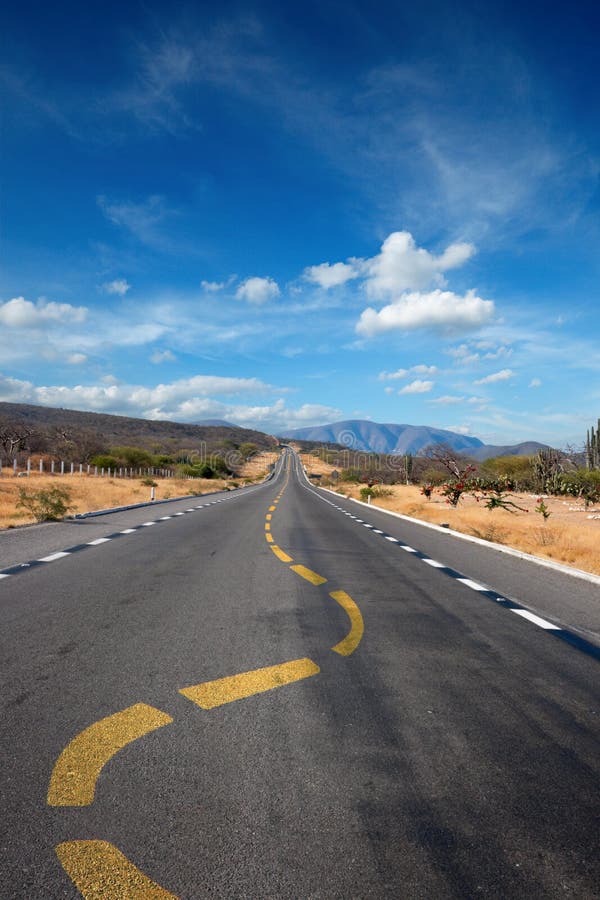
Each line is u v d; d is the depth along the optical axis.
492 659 5.13
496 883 2.18
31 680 4.28
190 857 2.29
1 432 70.81
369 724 3.62
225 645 5.31
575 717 3.84
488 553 13.26
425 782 2.92
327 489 74.88
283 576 9.21
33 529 15.52
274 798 2.73
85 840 2.38
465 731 3.56
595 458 54.56
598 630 6.36
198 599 7.32
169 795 2.74
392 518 24.89
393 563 11.17
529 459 67.06
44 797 2.69
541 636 6.01
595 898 2.11
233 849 2.34
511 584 9.23
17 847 2.33
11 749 3.17
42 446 80.81
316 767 3.04
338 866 2.26
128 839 2.39
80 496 29.97
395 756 3.20
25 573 8.87
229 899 2.07
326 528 18.53
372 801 2.73
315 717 3.71
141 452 85.81
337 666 4.80
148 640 5.41
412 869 2.25
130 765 3.01
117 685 4.21
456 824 2.56
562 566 11.00
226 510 25.70
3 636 5.45
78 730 3.43
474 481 42.62
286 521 20.69
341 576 9.46
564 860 2.32
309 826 2.52
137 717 3.63
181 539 13.88
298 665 4.78
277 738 3.39
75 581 8.31
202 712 3.74
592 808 2.72
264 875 2.20
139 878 2.16
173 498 35.75
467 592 8.41
